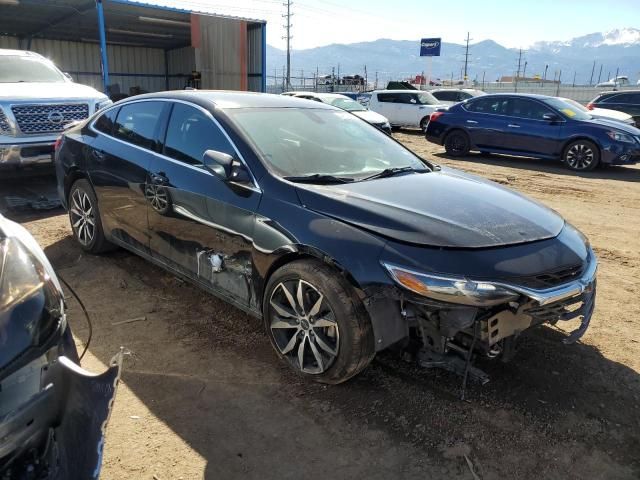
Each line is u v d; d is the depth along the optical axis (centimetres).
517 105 1225
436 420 282
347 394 302
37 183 795
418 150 1460
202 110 376
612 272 515
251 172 331
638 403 302
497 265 266
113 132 456
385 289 266
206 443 261
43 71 847
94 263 486
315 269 289
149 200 397
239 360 334
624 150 1084
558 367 335
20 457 193
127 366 324
